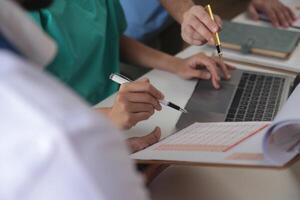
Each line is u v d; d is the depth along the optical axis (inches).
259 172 28.4
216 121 32.3
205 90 36.8
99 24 42.9
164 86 39.4
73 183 10.0
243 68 40.1
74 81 41.6
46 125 9.7
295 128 22.1
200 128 29.8
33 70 10.5
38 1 16.0
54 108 10.0
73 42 39.9
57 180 9.9
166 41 68.2
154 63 44.4
